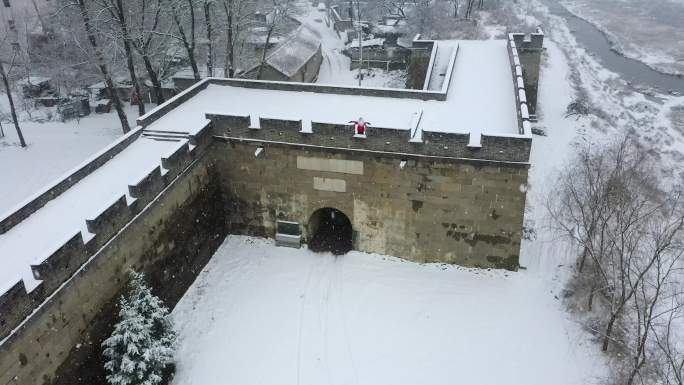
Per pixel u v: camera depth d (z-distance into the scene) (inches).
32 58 2417.6
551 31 3454.7
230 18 1827.0
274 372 1047.0
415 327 1141.1
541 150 1820.9
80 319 906.1
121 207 986.1
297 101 1438.2
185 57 2343.8
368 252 1347.2
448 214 1234.6
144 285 1000.2
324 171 1268.5
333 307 1193.4
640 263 1219.9
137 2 1702.8
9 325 759.1
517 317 1158.3
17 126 1857.8
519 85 1362.0
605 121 2107.5
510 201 1180.5
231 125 1272.1
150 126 1317.7
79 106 2164.1
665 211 1355.8
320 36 3302.2
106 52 1855.3
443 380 1027.9
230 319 1168.8
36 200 1002.7
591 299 1129.4
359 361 1066.7
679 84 2655.0
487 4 3607.3
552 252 1330.0
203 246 1312.7
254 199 1363.2
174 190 1160.8
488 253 1263.5
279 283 1263.5
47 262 819.4
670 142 2006.6
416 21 3016.7
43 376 832.3
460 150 1147.3
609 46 3314.5
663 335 1034.7
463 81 1573.6
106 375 976.3
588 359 1058.1
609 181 1262.3
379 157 1209.4
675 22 3718.0
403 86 2464.3
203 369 1054.4
